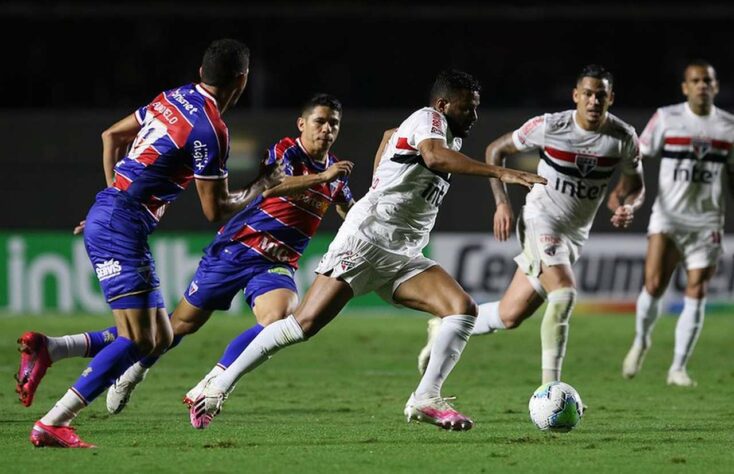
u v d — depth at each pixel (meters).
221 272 29.89
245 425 27.94
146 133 23.02
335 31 81.31
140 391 36.34
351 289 25.08
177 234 64.69
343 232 25.17
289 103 81.44
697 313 38.72
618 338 55.72
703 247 38.50
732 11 77.69
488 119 66.06
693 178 38.28
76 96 82.12
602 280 65.69
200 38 81.88
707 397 35.31
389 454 22.95
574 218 31.81
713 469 21.45
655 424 28.41
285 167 30.20
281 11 75.38
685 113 38.31
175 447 23.78
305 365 44.97
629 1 82.12
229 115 66.19
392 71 81.94
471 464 21.77
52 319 61.47
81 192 66.00
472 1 82.81
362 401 33.84
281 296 29.00
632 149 31.73
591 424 28.36
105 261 22.95
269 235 29.77
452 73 24.69
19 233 64.69
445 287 25.02
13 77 81.94
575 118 31.42
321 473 20.66
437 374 24.64
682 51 82.56
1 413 29.98
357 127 65.62
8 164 65.75
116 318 23.20
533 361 47.28
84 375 23.11
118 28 82.06
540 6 82.94
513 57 82.38
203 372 42.38
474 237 65.00
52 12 73.12
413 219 25.03
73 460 21.83
